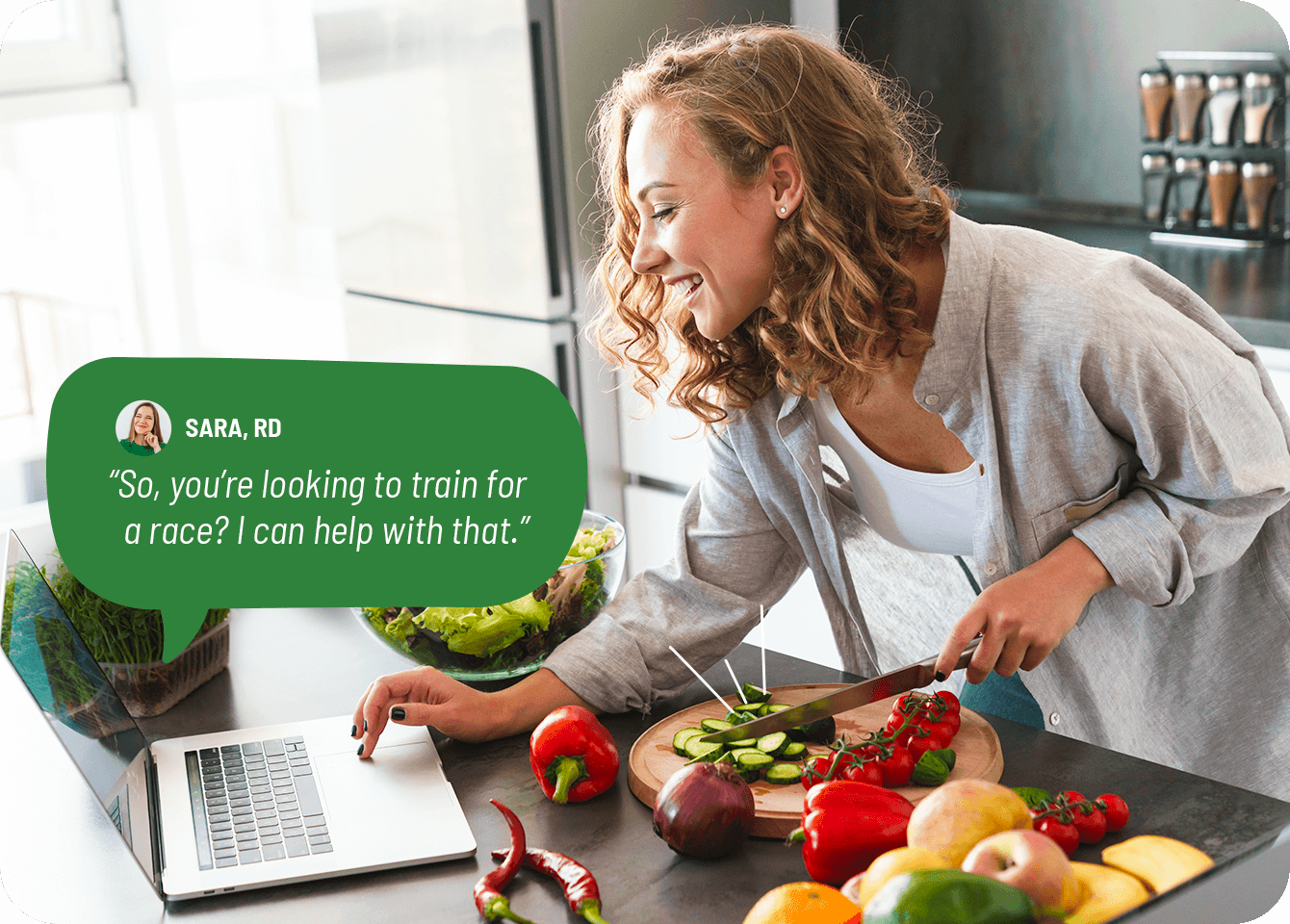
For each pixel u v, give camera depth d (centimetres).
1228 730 138
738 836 93
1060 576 114
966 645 110
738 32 116
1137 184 279
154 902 91
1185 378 114
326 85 305
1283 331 201
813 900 77
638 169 111
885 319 117
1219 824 93
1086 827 90
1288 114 251
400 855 96
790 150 109
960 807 77
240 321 355
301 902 92
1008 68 295
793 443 129
